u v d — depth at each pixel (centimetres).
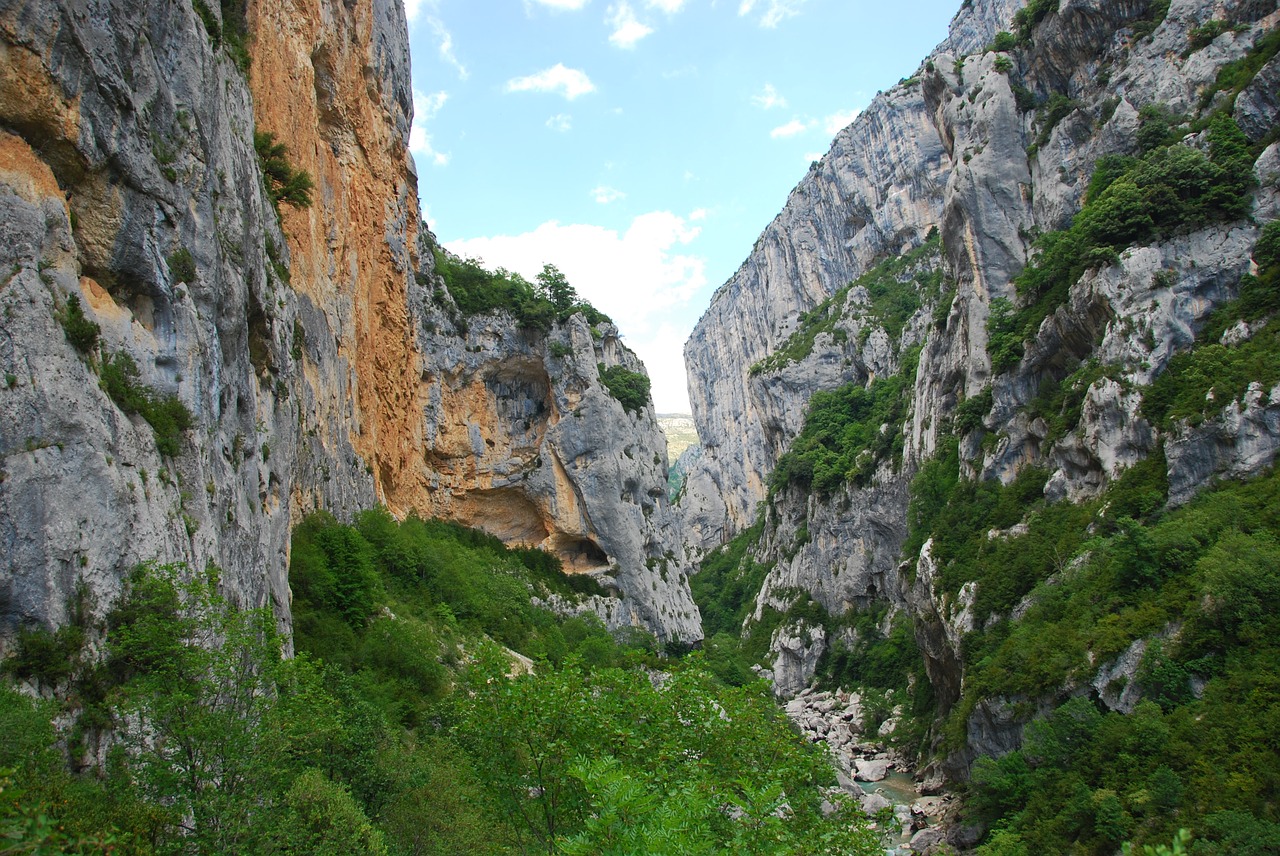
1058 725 3831
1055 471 5475
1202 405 4456
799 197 17588
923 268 13862
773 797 1811
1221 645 3538
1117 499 4691
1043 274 6119
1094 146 6362
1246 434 4244
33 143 1716
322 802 1681
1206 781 3062
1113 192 5500
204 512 1995
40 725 1327
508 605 5581
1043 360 5922
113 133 1864
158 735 1541
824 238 16662
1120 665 3859
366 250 5209
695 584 15162
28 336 1562
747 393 18450
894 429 10144
